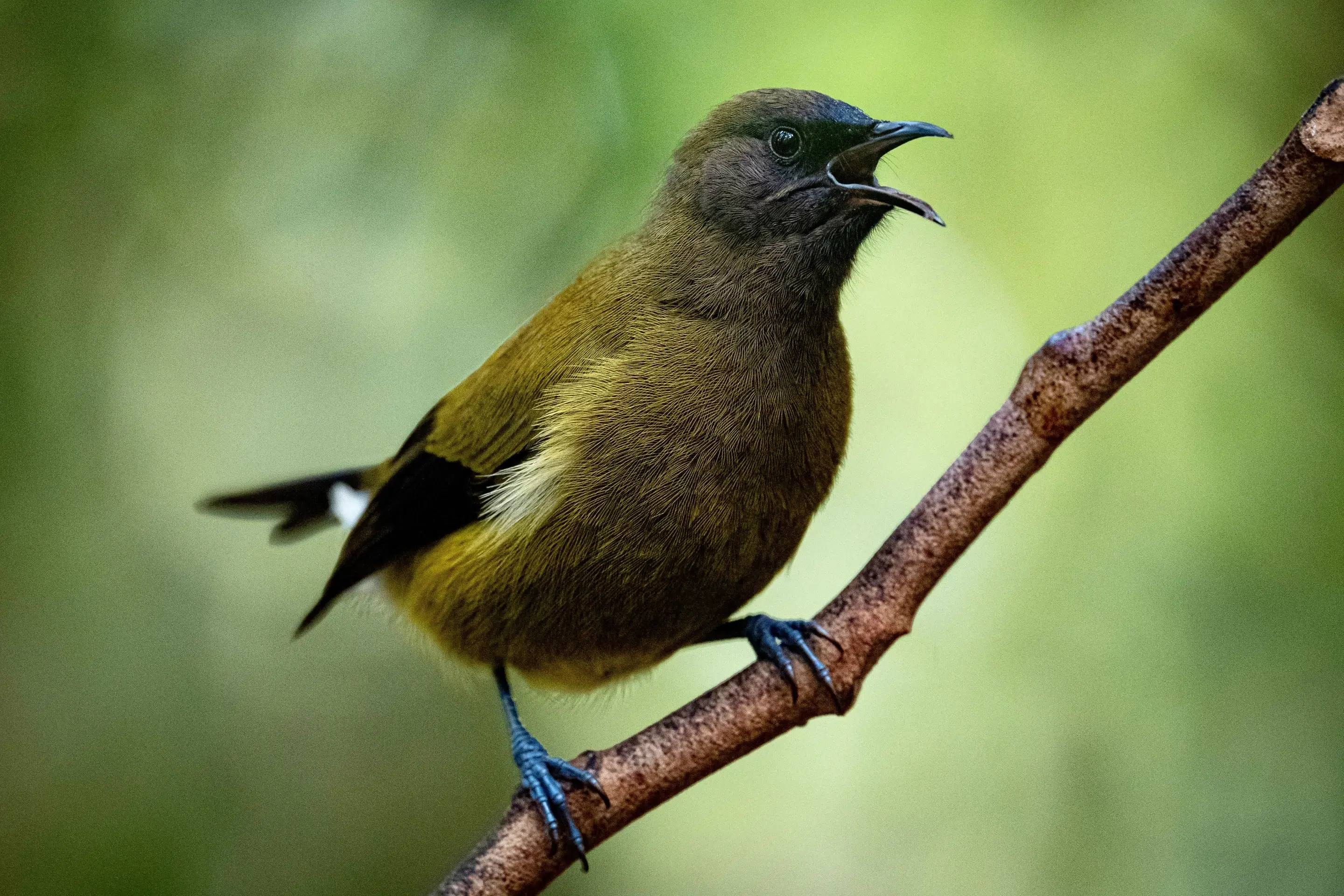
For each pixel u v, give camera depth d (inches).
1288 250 412.5
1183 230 436.5
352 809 529.7
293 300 481.1
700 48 412.5
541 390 343.9
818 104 347.3
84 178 448.1
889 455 492.1
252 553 536.4
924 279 474.9
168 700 498.0
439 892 275.9
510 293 426.3
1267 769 400.5
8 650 478.9
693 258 340.5
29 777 474.3
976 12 425.7
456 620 352.8
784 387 326.6
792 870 504.7
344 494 466.6
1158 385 419.8
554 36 409.7
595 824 274.8
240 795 505.4
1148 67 430.9
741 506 322.7
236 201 453.4
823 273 336.2
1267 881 394.0
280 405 506.0
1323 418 399.5
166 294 478.9
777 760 518.3
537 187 417.4
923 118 433.7
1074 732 423.5
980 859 433.7
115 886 458.6
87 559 490.3
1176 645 410.9
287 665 534.9
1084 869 415.8
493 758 559.5
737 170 342.3
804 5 420.5
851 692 275.6
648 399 324.5
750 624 351.3
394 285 456.4
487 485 352.8
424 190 423.2
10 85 433.7
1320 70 414.9
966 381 485.7
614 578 326.0
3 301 456.8
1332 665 391.9
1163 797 411.2
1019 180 447.5
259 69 437.1
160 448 506.6
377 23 427.2
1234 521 403.2
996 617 439.2
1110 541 422.6
